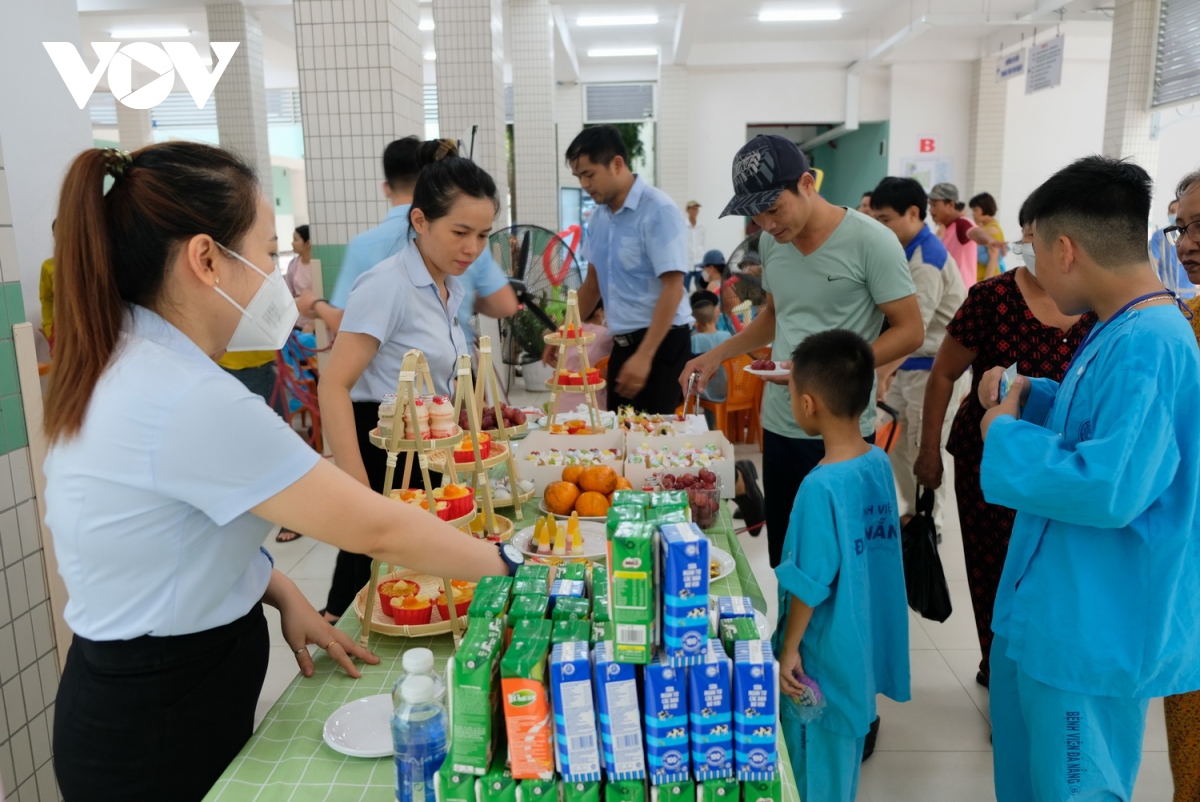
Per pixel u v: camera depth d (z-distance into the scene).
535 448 2.30
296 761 1.11
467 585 1.52
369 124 3.64
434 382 2.07
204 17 9.18
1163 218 9.88
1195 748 1.73
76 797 1.09
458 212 1.86
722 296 5.02
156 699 1.05
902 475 3.75
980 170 10.69
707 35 10.43
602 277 3.32
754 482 2.88
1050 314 2.09
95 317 0.96
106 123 13.26
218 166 1.02
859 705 1.72
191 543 1.01
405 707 0.99
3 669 1.73
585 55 11.34
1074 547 1.36
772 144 2.17
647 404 3.25
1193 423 1.27
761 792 0.93
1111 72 7.88
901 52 10.50
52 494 1.00
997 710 1.66
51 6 3.46
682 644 0.92
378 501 1.05
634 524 0.94
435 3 5.86
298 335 5.30
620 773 0.94
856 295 2.28
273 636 3.02
